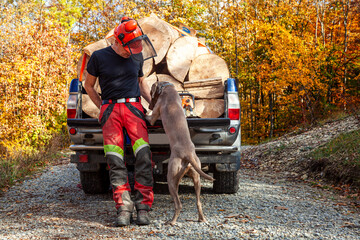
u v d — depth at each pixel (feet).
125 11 71.41
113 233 10.90
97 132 15.03
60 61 49.26
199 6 73.31
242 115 77.77
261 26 59.93
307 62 52.49
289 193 17.75
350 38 61.46
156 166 15.08
